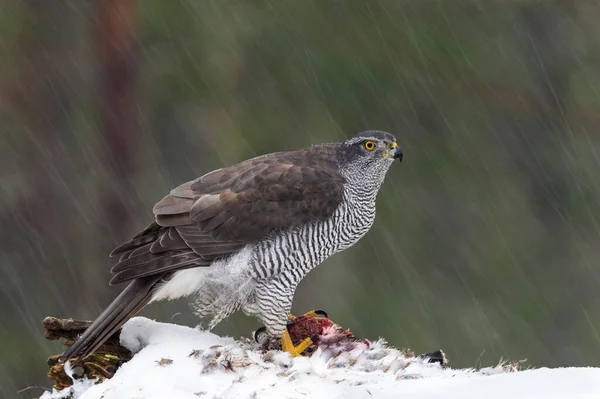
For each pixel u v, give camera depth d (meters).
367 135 9.21
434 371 7.50
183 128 16.64
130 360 7.62
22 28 16.69
